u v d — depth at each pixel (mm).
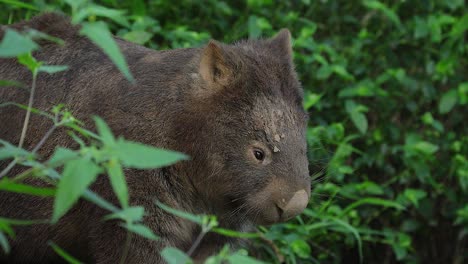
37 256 7328
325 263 10352
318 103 10438
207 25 10602
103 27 4273
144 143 6711
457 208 11062
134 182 6590
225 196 6875
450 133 11172
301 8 11289
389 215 10977
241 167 6629
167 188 6746
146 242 6652
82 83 7008
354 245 10266
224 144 6660
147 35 8773
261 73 6750
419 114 11359
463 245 11398
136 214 4324
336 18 11336
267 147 6586
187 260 4461
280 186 6516
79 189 3859
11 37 4258
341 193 9500
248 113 6637
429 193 11180
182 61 6969
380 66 11250
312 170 9289
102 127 4043
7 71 7281
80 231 6949
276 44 7207
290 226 8797
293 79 6922
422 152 10344
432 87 11102
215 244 7391
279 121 6637
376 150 10867
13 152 4445
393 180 10672
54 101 7020
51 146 6906
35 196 6969
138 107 6770
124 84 6875
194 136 6711
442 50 11102
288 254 8773
